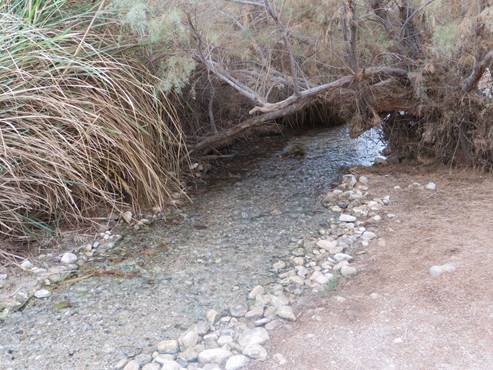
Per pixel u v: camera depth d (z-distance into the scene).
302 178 3.79
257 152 4.51
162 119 3.54
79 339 2.07
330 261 2.57
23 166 2.77
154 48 3.27
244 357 1.87
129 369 1.87
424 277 2.26
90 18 3.28
